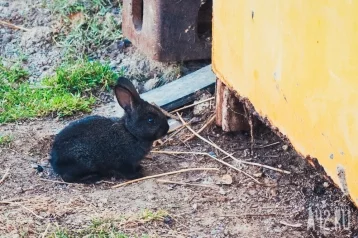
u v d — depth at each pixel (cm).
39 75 1095
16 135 909
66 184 798
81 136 801
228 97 888
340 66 600
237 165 838
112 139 802
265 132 905
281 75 709
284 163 836
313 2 632
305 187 784
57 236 685
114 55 1120
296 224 717
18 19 1211
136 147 809
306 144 677
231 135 905
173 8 1011
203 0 1016
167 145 890
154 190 784
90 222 712
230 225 715
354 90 583
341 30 593
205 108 955
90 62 1083
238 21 802
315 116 652
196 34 1034
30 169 829
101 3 1189
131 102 806
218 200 762
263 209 746
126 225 707
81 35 1146
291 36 679
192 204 753
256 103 782
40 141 891
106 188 789
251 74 785
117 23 1162
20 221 714
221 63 871
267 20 727
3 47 1162
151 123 803
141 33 1060
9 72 1079
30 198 763
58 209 737
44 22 1195
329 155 638
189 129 920
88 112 983
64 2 1197
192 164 844
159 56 1034
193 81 1002
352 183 606
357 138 587
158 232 699
